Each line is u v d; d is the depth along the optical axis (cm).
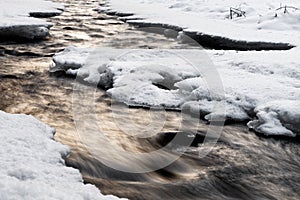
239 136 445
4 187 225
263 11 1266
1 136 319
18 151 295
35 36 1014
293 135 444
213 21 1164
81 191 241
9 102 548
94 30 1159
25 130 349
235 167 376
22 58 830
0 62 787
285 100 488
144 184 327
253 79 562
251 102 495
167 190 321
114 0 2123
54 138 406
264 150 416
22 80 664
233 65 636
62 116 494
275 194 332
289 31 980
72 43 990
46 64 785
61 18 1391
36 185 235
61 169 279
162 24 1070
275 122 454
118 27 1195
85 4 2012
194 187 331
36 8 1476
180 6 1633
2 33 962
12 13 1191
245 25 1095
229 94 514
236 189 335
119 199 241
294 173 371
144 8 1619
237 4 1487
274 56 682
